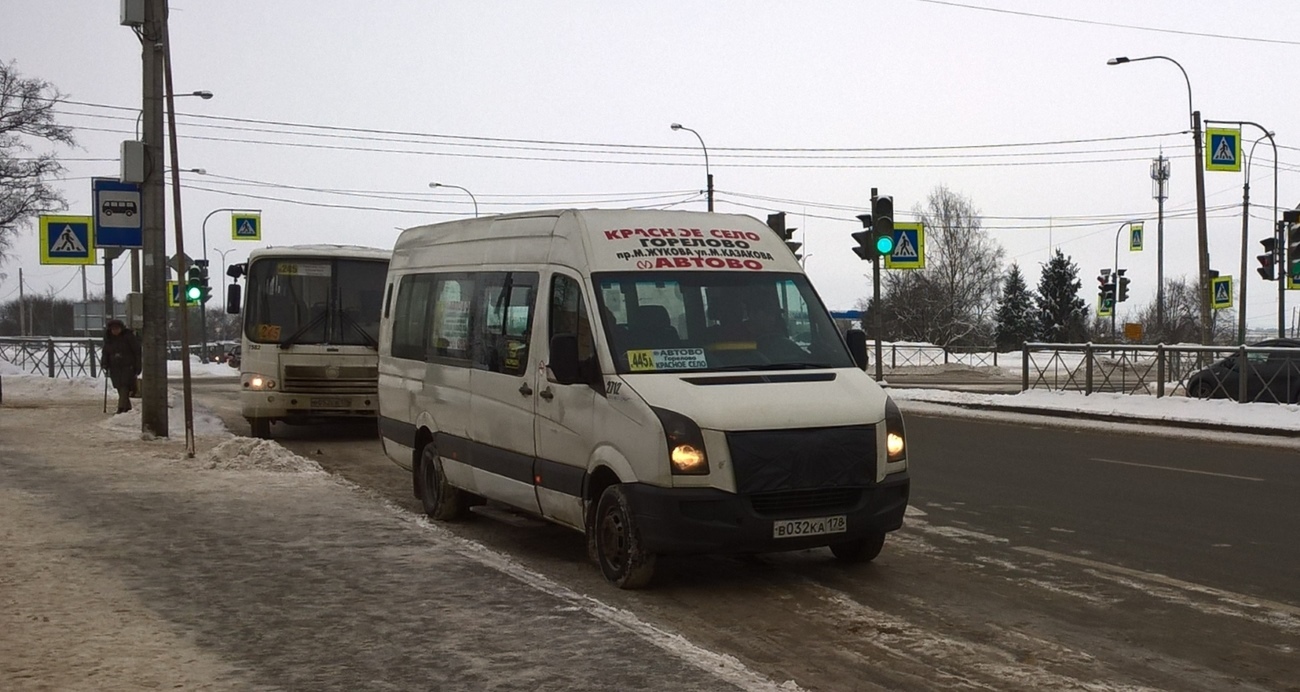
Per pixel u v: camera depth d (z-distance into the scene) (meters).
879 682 5.91
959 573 8.48
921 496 12.19
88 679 5.59
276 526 9.79
